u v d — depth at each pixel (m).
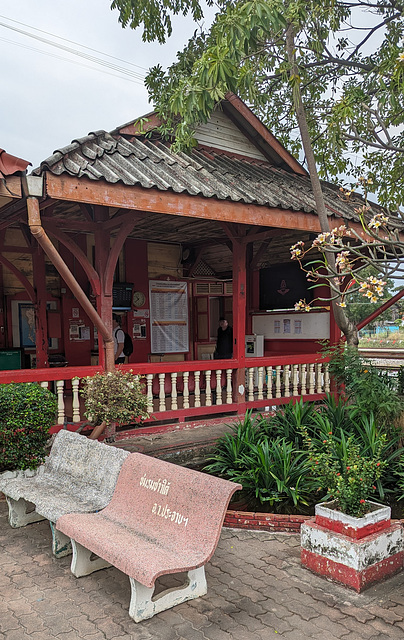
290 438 6.97
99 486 4.30
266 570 3.89
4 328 8.93
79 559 3.79
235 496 5.62
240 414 7.89
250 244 10.47
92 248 9.59
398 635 2.99
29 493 4.37
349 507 3.69
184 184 6.12
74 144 5.83
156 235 9.86
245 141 9.25
